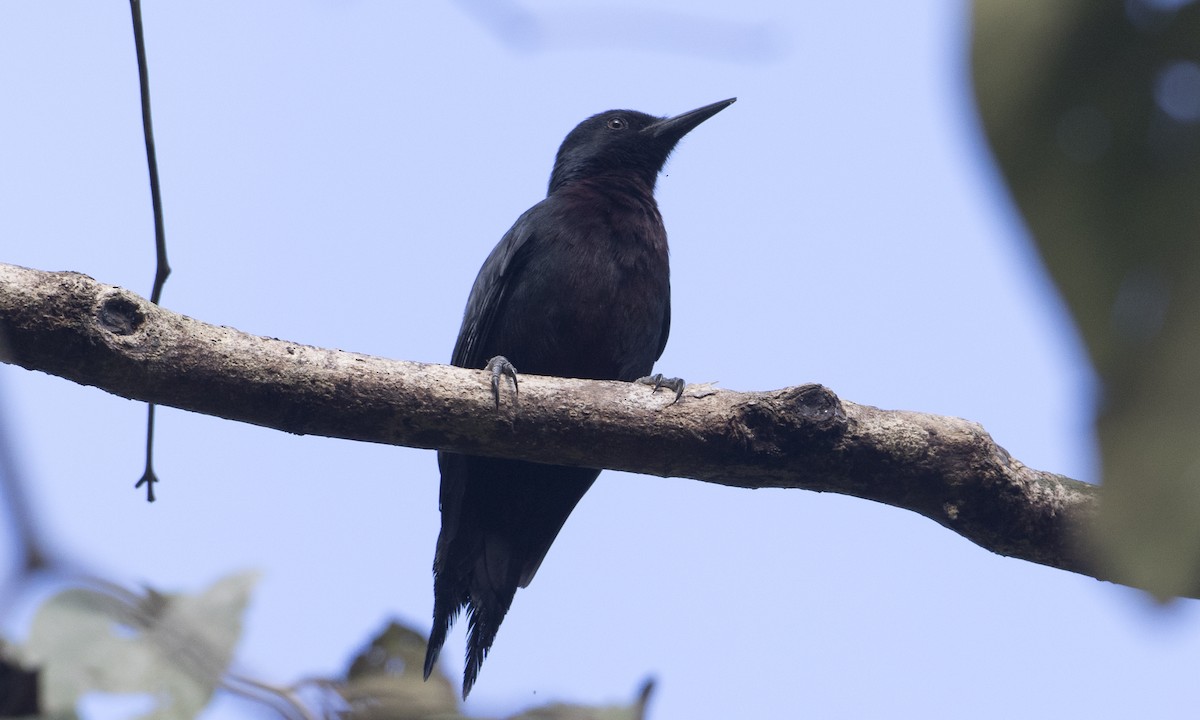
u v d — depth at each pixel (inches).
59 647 217.6
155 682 219.5
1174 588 79.4
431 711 233.3
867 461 378.9
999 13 89.3
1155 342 83.6
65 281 344.8
